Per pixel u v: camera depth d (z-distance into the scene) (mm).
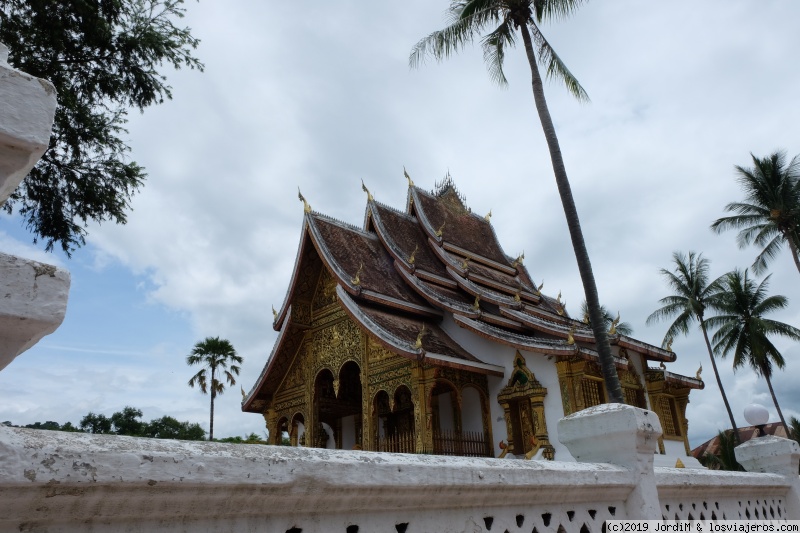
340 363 19297
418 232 24641
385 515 2695
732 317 38250
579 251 14727
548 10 16891
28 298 1587
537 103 16484
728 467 36625
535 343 16531
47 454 1623
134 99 12547
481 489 3117
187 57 12711
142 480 1793
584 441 4832
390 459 2701
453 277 22203
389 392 17344
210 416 46938
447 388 17844
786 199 34781
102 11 11492
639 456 4648
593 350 16625
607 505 4363
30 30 10734
